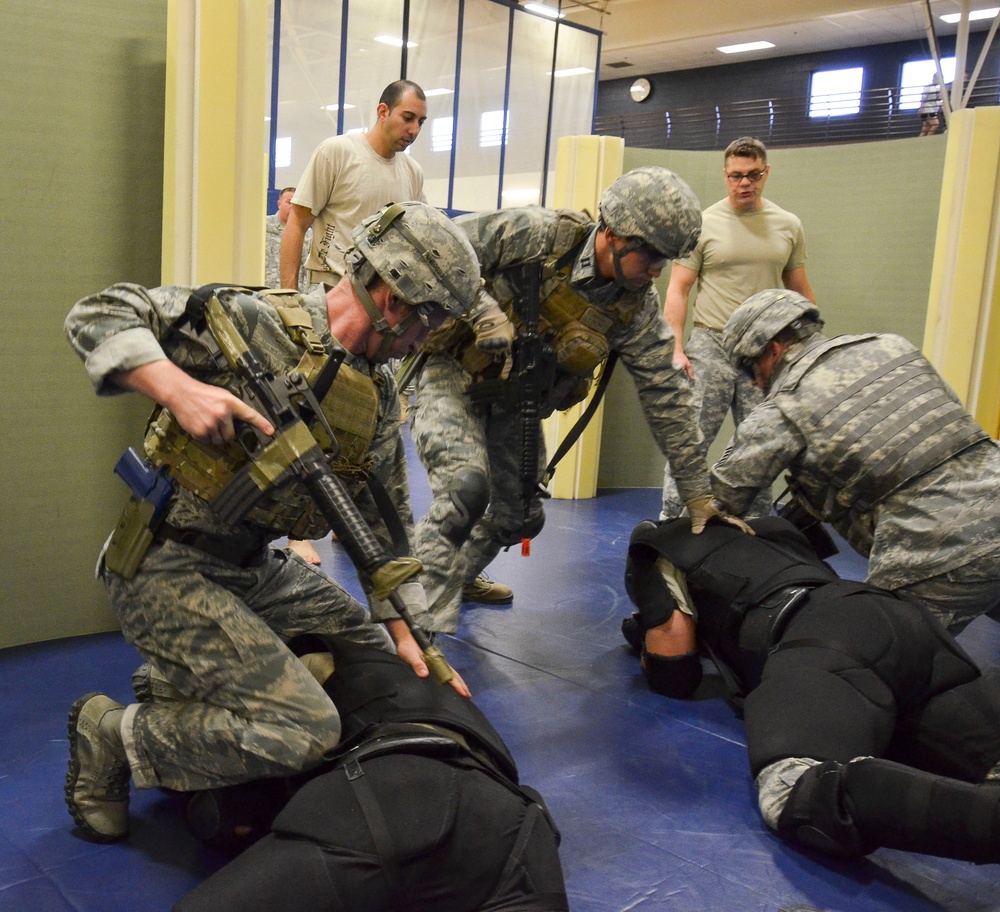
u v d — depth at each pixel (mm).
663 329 2857
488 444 3020
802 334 2898
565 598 3881
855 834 1907
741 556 2701
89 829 1955
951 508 2613
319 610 2123
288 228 3939
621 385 6137
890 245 5762
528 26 13656
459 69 13086
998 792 1726
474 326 2584
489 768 1659
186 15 2846
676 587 2865
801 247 4645
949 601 2625
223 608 1771
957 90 10945
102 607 3143
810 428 2752
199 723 1777
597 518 5328
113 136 2951
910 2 14688
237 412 1539
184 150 2898
